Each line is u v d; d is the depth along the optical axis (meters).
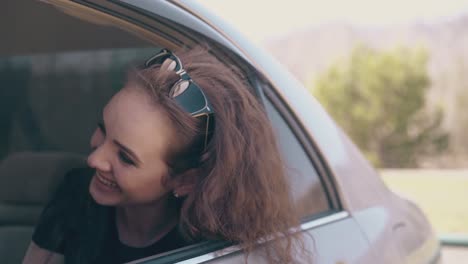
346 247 1.77
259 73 1.81
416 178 12.73
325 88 14.88
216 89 1.38
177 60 1.35
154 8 1.54
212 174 1.35
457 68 16.31
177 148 1.31
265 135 1.43
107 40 2.35
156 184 1.34
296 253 1.51
